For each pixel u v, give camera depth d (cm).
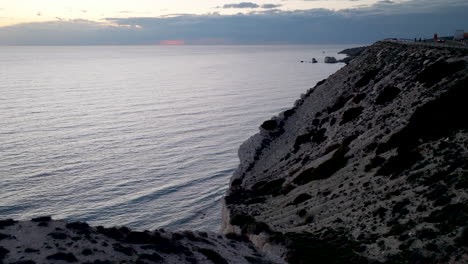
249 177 5569
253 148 6294
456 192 2306
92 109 14625
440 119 3444
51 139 10288
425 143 3269
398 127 3828
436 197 2391
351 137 4434
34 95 17425
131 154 9256
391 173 3155
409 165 3069
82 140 10325
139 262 1341
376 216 2625
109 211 6278
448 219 2111
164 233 1875
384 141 3769
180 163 8700
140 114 13912
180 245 1689
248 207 4219
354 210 2920
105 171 8044
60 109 14412
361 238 2434
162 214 6244
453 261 1778
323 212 3198
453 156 2769
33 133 10838
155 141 10425
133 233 1639
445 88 3869
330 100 6494
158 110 14688
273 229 3178
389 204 2673
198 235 2048
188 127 11994
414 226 2228
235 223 3628
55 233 1467
